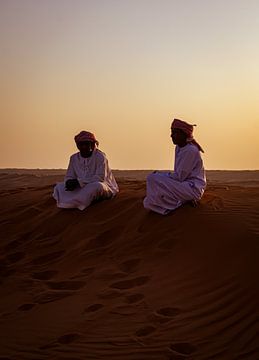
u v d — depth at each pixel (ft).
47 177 73.20
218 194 31.35
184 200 27.61
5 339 18.34
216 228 24.72
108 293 21.13
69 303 20.77
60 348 17.47
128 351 17.02
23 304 21.20
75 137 31.76
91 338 17.95
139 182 44.04
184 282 21.27
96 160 31.76
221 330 17.85
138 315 19.17
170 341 17.43
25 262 26.25
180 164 28.09
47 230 29.48
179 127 28.27
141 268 23.25
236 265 21.54
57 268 25.07
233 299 19.52
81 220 29.43
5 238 29.66
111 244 26.30
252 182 68.64
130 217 28.27
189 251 23.54
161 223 26.50
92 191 30.30
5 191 41.06
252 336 17.40
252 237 23.29
